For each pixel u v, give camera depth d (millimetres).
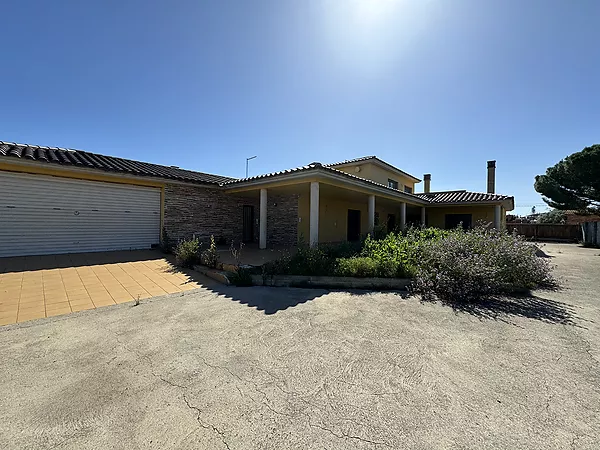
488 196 17281
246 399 2311
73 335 3619
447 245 6863
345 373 2742
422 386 2518
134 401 2273
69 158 9422
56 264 7547
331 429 1964
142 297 5406
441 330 3877
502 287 5812
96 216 9531
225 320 4211
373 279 6344
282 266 6949
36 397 2316
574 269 9250
